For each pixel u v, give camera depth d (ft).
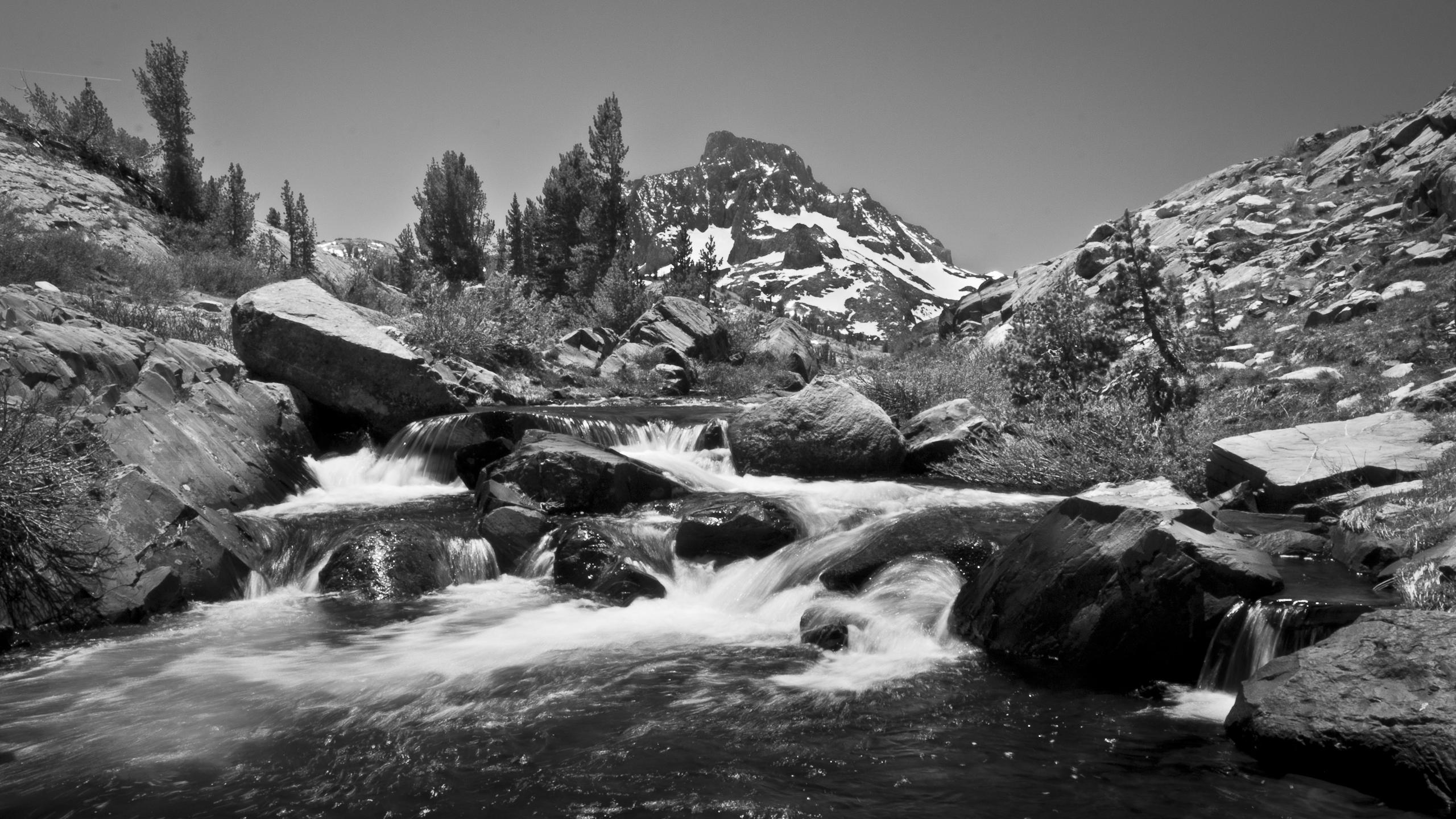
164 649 24.22
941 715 19.17
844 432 42.16
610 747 17.87
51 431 27.89
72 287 59.93
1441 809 13.88
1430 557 19.97
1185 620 20.39
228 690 21.27
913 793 15.58
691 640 25.20
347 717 19.63
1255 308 55.88
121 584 26.76
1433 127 71.15
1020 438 42.68
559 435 41.45
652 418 49.96
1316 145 90.27
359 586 29.58
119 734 18.79
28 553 25.64
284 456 40.50
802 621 25.57
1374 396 36.22
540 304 86.17
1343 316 47.19
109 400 33.45
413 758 17.49
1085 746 17.40
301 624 26.55
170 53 99.04
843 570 27.89
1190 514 22.50
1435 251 48.78
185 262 79.77
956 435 42.39
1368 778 14.89
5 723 19.36
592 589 29.78
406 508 37.01
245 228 100.48
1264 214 75.36
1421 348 39.14
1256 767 16.22
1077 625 21.62
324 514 35.78
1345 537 23.44
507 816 15.10
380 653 24.00
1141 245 42.04
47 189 82.69
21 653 23.72
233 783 16.51
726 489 39.63
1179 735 17.78
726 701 20.31
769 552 31.58
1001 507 32.99
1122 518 21.75
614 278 101.71
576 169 125.59
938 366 55.42
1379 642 16.11
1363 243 57.72
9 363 30.48
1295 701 16.17
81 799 15.92
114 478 29.17
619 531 32.17
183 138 100.07
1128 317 43.98
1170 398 39.75
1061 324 46.98
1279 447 30.76
